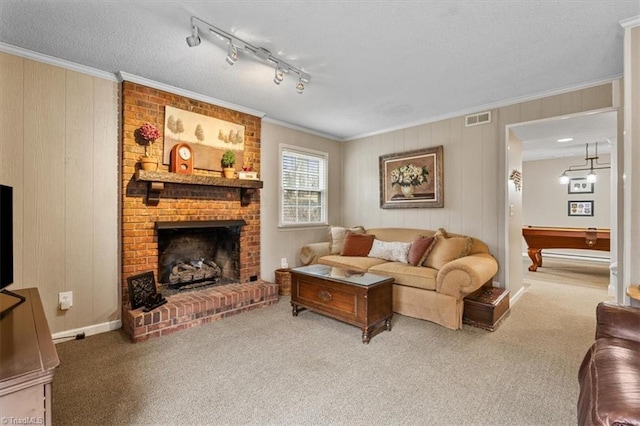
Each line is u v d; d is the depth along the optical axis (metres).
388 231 4.60
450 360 2.35
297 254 4.79
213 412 1.74
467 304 3.06
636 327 1.60
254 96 3.55
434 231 4.22
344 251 4.41
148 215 3.16
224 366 2.25
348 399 1.86
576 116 3.23
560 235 5.60
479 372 2.17
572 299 3.96
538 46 2.45
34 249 2.58
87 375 2.12
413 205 4.52
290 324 3.09
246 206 4.04
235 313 3.37
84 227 2.83
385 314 2.89
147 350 2.51
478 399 1.86
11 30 2.23
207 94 3.49
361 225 5.27
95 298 2.88
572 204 7.34
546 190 7.70
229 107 3.81
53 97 2.66
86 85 2.83
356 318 2.74
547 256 7.57
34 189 2.58
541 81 3.13
